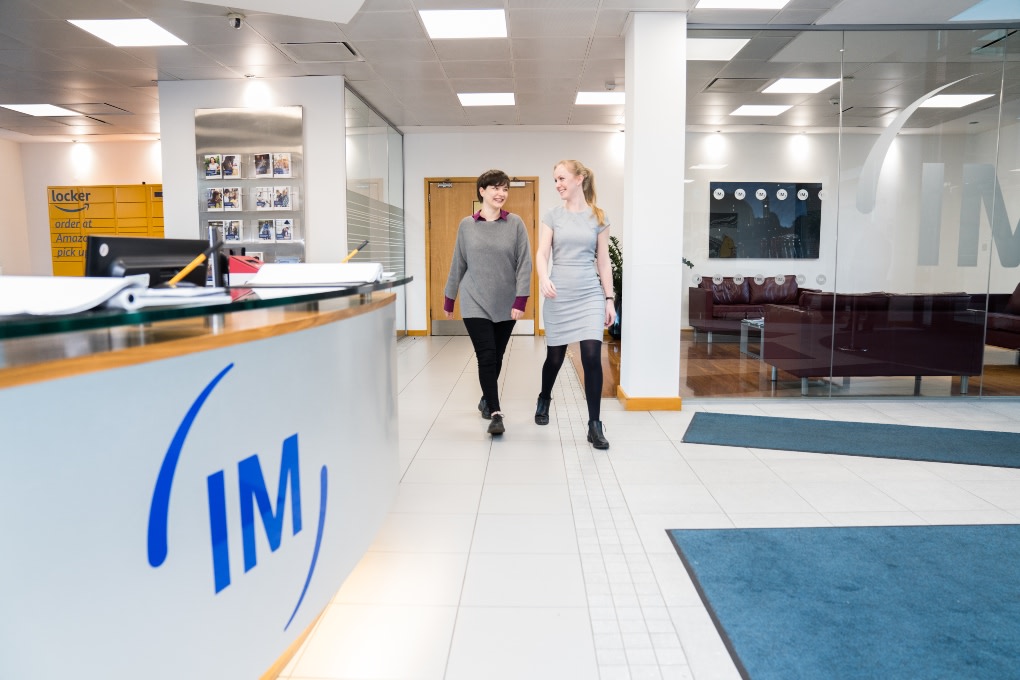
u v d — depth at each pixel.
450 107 7.58
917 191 4.86
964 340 4.95
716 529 2.59
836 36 4.77
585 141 9.09
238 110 6.29
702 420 4.34
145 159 9.36
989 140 4.84
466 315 3.87
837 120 4.80
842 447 3.68
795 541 2.47
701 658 1.76
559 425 4.22
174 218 6.43
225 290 1.74
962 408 4.71
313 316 1.71
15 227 9.38
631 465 3.39
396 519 2.72
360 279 2.37
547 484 3.12
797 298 4.87
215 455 1.33
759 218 4.80
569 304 3.71
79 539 1.05
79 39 5.07
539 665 1.74
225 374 1.36
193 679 1.29
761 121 4.76
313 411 1.74
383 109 7.67
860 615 1.94
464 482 3.15
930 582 2.14
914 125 4.83
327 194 6.32
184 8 4.45
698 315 4.80
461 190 9.20
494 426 3.87
